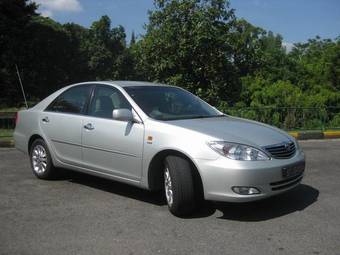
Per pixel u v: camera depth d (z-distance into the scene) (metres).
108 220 5.73
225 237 5.12
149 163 6.04
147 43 14.50
